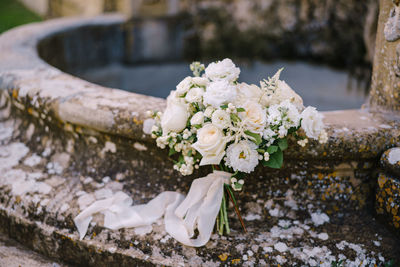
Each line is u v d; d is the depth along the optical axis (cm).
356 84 263
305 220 116
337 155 113
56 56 218
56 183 127
